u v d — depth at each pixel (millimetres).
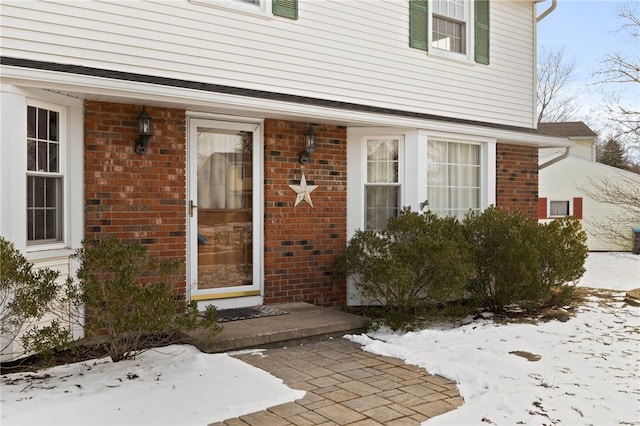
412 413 4133
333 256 7938
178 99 5875
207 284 6945
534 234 7797
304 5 7500
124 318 4633
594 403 4375
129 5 6031
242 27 6910
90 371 4797
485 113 9859
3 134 4898
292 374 5031
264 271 7352
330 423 3912
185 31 6441
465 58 9547
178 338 5809
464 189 9328
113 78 5367
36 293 4328
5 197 4898
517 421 3992
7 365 4906
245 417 3980
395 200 8492
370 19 8219
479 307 8148
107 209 5945
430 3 9031
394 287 6812
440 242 6762
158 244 6293
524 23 10586
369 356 5676
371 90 8234
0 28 5184
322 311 7043
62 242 5699
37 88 5172
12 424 3566
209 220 6980
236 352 5637
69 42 5617
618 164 24031
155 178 6281
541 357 5738
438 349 5945
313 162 7742
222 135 7105
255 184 7352
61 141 5668
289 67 7340
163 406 4004
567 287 8188
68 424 3629
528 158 10508
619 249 21156
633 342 6375
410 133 8383
